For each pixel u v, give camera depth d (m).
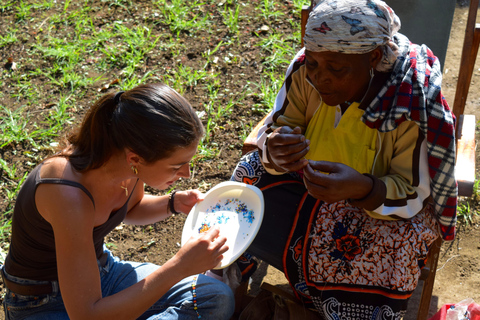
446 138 1.85
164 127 1.57
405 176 1.97
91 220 1.71
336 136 2.05
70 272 1.65
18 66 4.38
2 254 2.84
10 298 1.93
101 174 1.72
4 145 3.56
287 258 2.16
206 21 4.75
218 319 2.05
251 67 4.23
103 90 4.08
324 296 2.06
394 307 1.97
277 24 4.68
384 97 1.87
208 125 3.63
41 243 1.78
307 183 1.87
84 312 1.65
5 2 5.20
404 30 2.70
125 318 1.69
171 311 2.01
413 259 1.98
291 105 2.18
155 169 1.68
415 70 1.86
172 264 1.76
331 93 1.87
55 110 3.92
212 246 1.79
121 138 1.60
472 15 2.25
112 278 2.11
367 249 1.98
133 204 2.25
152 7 5.02
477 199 3.13
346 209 2.07
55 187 1.66
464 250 2.88
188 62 4.33
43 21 4.92
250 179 2.35
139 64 4.32
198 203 2.24
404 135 1.93
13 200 3.20
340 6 1.74
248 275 2.40
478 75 4.26
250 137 2.54
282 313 2.20
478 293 2.65
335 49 1.74
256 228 2.04
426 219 2.06
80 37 4.65
